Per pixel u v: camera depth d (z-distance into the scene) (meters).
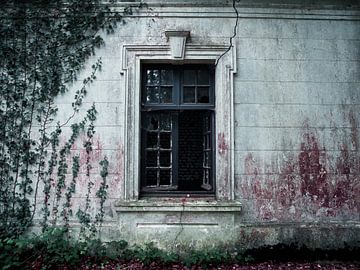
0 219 5.70
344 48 6.21
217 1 6.10
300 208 5.92
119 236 5.73
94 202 5.80
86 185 5.82
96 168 5.85
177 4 6.08
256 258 5.63
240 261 5.55
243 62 6.08
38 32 5.94
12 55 5.91
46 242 5.44
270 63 6.10
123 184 5.81
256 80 6.06
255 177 5.93
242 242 5.76
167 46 6.01
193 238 5.76
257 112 6.02
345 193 5.97
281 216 5.89
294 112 6.05
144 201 5.80
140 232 5.75
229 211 5.78
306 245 5.77
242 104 6.02
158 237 5.75
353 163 6.02
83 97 5.94
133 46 5.99
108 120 5.92
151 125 6.18
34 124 5.88
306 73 6.12
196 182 6.24
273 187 5.93
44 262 5.26
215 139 6.04
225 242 5.76
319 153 6.01
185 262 5.41
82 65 5.97
